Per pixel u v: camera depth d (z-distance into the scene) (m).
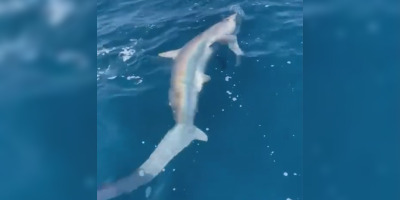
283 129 11.16
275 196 9.97
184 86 12.23
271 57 13.24
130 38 14.46
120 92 12.34
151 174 10.16
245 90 12.19
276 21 14.77
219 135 11.15
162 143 10.76
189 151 10.84
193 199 9.96
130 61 13.48
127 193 9.89
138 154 10.79
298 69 12.67
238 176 10.37
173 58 13.34
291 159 10.59
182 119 11.43
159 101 12.09
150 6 16.22
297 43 13.73
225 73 12.73
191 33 14.67
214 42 13.81
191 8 16.00
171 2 16.39
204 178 10.32
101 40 14.35
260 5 15.72
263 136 11.08
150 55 13.73
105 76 12.88
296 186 10.08
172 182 10.23
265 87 12.22
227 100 11.93
